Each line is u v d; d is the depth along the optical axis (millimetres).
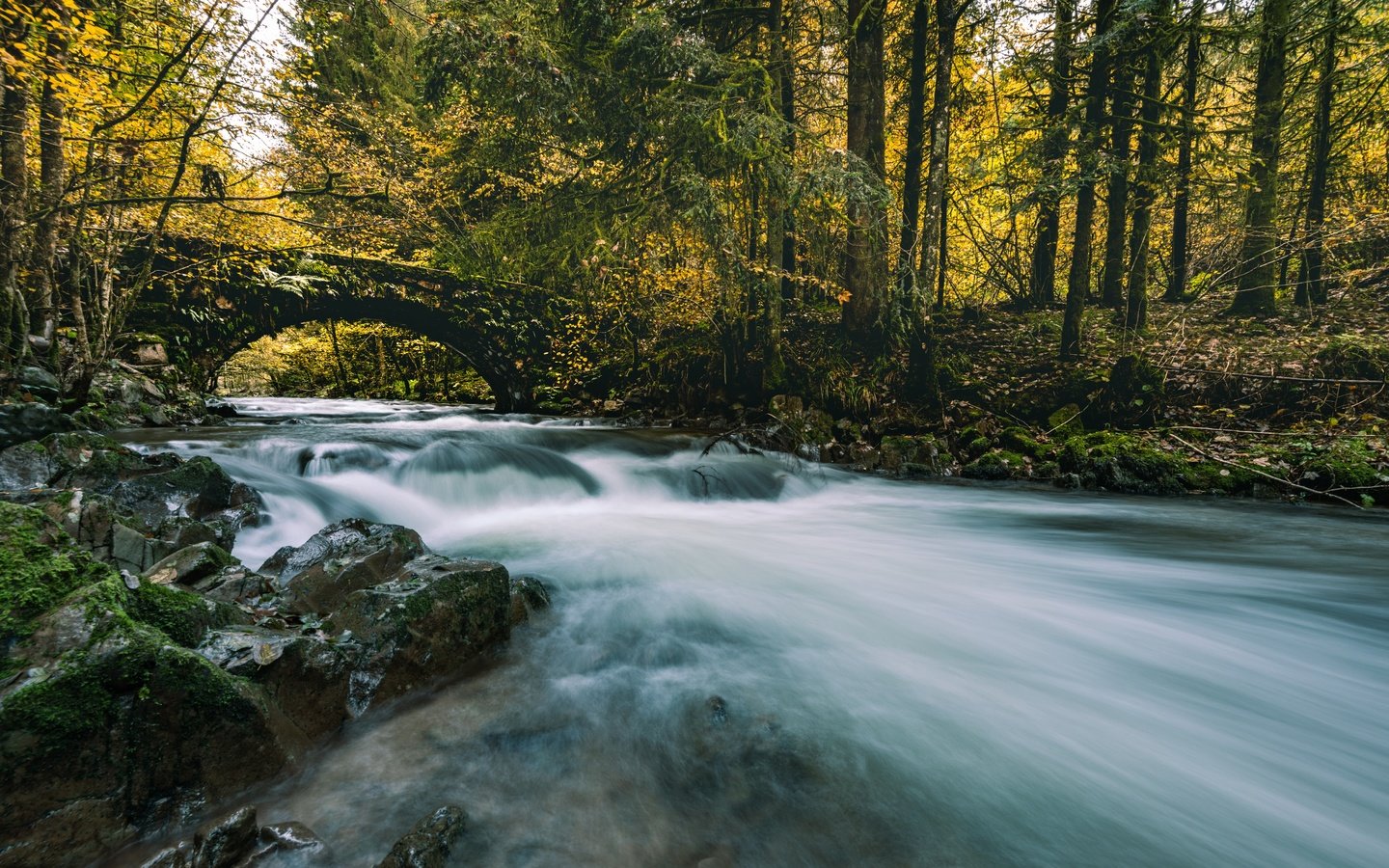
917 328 12328
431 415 14695
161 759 2043
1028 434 11453
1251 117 13391
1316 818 2301
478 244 13961
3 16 6438
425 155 15711
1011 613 4359
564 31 11023
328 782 2336
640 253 12484
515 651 3510
